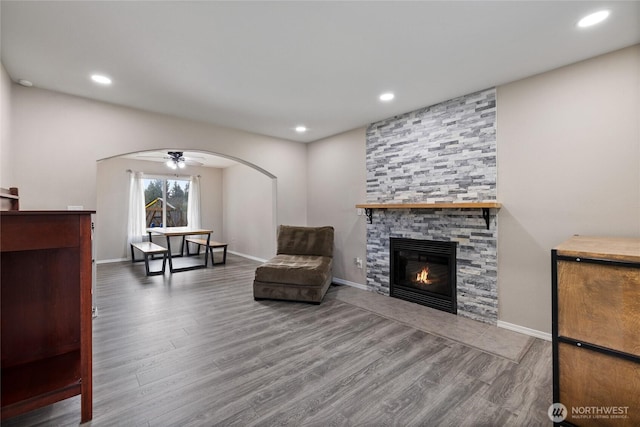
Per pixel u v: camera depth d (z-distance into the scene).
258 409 1.67
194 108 3.49
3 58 2.32
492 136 2.91
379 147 4.04
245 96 3.13
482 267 2.99
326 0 1.68
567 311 1.38
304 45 2.16
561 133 2.49
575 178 2.42
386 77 2.69
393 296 3.87
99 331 2.75
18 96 2.78
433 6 1.73
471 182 3.07
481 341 2.54
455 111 3.20
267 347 2.44
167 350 2.38
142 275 5.19
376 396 1.79
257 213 6.89
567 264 1.38
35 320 1.70
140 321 3.01
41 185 2.89
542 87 2.60
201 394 1.81
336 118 3.90
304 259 4.28
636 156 2.15
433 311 3.32
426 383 1.93
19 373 1.57
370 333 2.72
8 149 2.60
